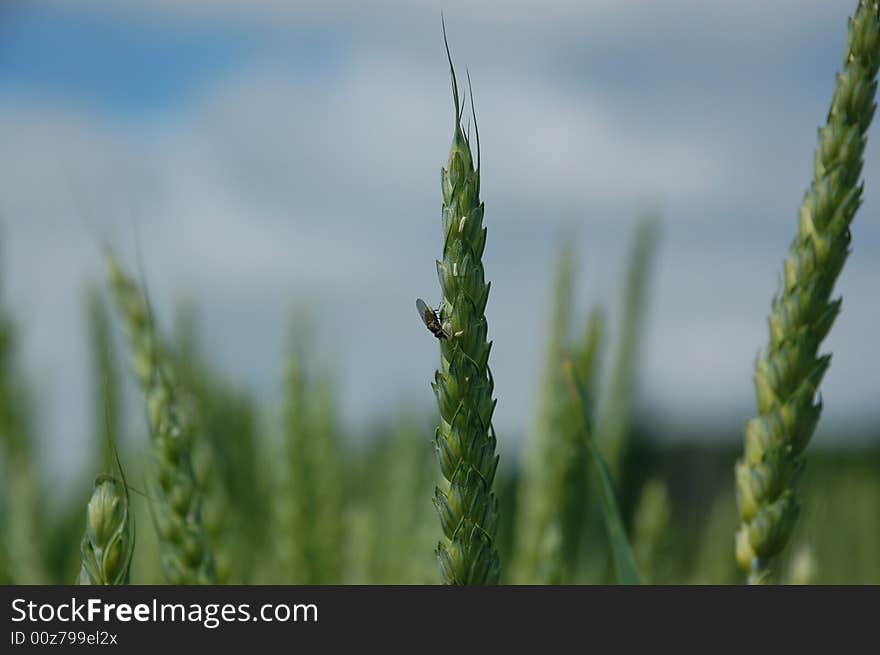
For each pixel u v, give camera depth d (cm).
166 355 69
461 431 59
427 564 89
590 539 91
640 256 99
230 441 116
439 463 59
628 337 99
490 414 59
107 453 61
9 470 102
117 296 68
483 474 59
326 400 105
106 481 60
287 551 99
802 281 62
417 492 115
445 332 59
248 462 116
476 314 59
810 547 69
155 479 67
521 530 88
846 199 61
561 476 87
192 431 71
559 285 90
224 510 71
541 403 89
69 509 109
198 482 71
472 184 59
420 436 121
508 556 102
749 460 62
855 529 113
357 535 98
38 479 103
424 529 90
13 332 107
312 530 100
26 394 108
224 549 71
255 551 106
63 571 102
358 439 140
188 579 67
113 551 60
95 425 99
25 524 99
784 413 62
